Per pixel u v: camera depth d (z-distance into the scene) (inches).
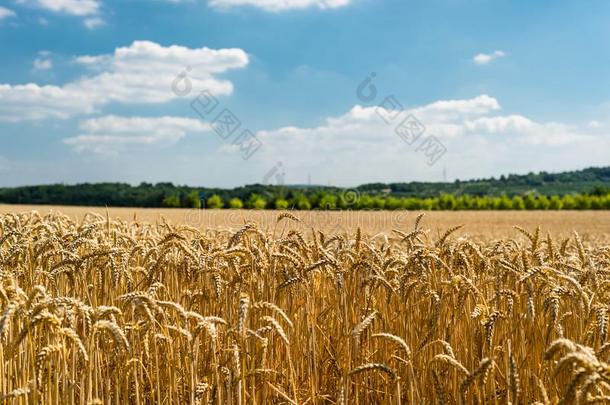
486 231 1374.3
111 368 218.2
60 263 233.9
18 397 187.0
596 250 350.3
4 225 346.6
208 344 233.3
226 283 252.7
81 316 203.6
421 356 230.1
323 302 288.2
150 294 203.6
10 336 187.9
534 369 227.9
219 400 202.8
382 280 235.8
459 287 239.3
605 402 148.3
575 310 228.5
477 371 162.1
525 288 244.5
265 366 242.5
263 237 262.1
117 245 315.6
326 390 263.1
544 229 1665.8
